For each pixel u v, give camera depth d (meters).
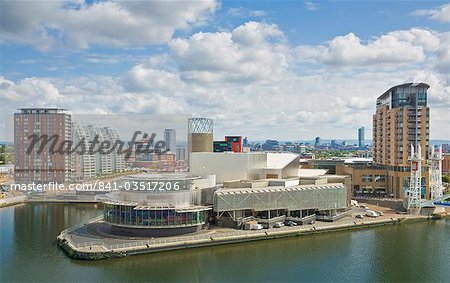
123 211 136.25
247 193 151.12
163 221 134.88
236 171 179.38
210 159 182.12
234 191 149.75
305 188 163.12
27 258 118.81
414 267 114.88
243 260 119.12
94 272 107.75
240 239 136.50
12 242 136.50
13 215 188.75
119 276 105.31
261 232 141.25
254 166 181.12
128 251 119.62
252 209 152.00
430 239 144.38
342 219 168.38
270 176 182.38
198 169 183.12
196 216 139.75
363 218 170.88
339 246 134.75
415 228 161.88
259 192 153.38
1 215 188.88
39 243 135.12
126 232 137.25
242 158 178.88
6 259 118.00
